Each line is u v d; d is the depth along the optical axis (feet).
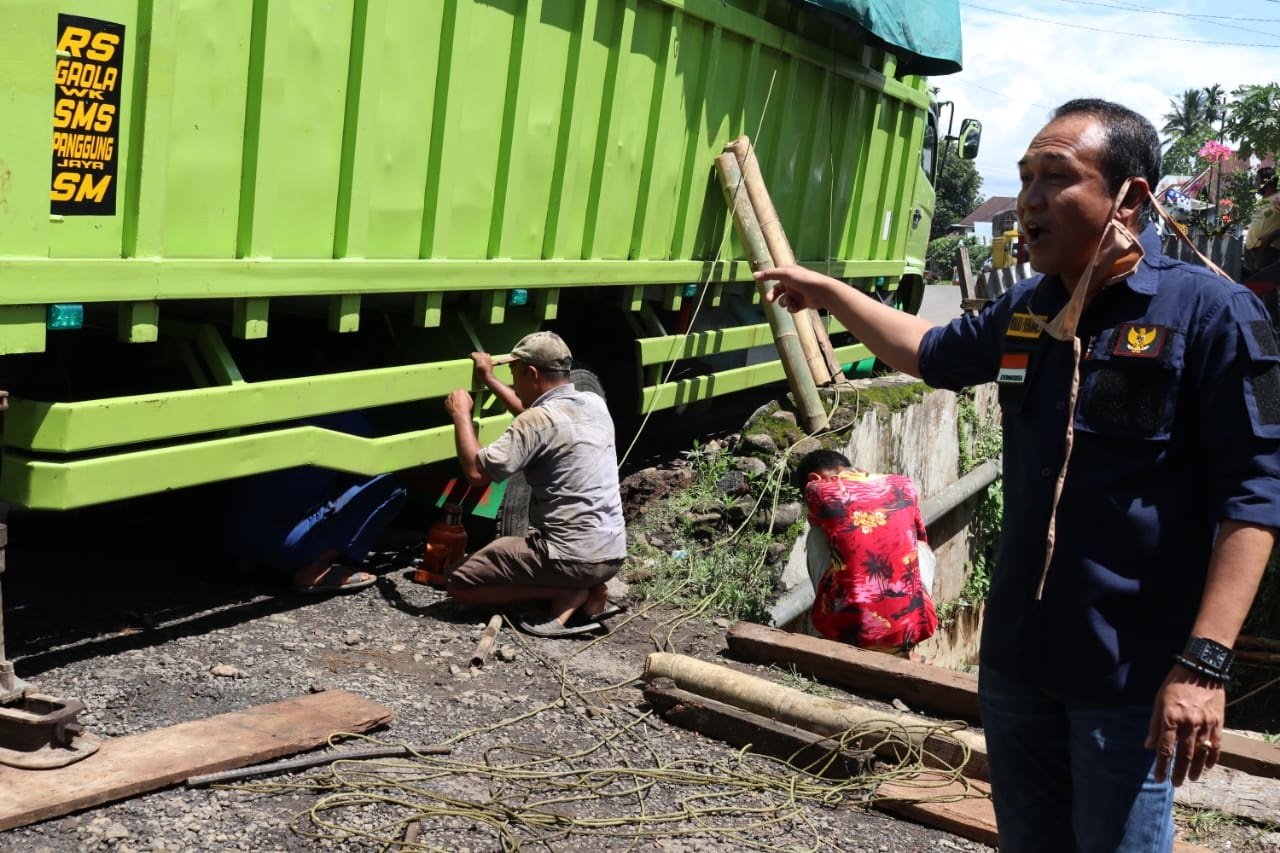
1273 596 33.65
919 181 39.81
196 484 15.01
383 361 20.53
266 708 14.07
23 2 12.22
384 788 12.85
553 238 21.21
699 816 13.30
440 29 17.89
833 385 27.81
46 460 13.98
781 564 22.31
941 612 34.06
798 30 28.14
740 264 27.91
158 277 14.10
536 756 14.34
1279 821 14.12
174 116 14.17
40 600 17.15
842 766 14.49
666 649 18.69
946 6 30.58
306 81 15.87
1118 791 7.77
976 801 13.93
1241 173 50.06
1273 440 7.32
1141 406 7.68
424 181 18.24
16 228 12.52
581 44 20.70
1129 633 7.76
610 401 25.54
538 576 18.34
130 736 12.91
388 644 17.31
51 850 10.81
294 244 16.17
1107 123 7.84
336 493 18.52
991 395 37.42
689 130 24.84
